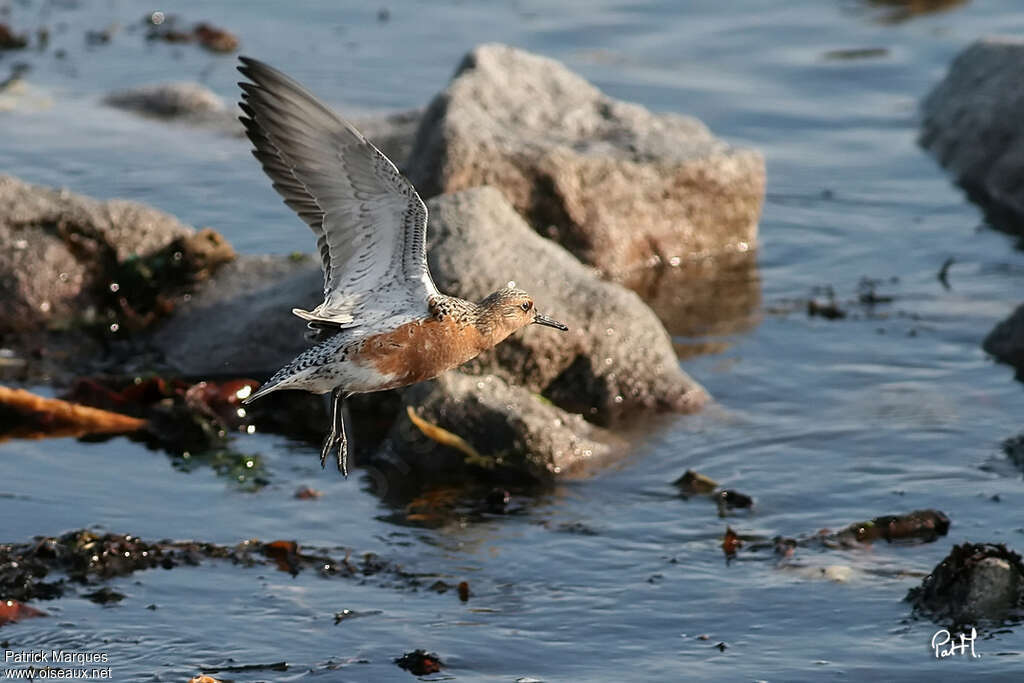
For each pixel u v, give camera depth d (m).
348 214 10.08
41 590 11.75
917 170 21.75
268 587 11.94
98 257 17.23
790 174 21.53
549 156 18.44
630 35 26.30
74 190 19.81
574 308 15.54
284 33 25.94
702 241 19.30
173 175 20.58
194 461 14.15
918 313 17.50
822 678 10.70
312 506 13.32
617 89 23.66
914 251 19.28
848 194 20.98
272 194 20.19
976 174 21.30
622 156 18.94
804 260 19.14
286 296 16.30
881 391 15.61
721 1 28.25
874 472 13.88
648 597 11.85
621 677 10.74
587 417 15.09
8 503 13.08
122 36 25.81
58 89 23.39
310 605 11.69
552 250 16.30
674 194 19.03
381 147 20.88
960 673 10.73
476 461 14.09
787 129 22.83
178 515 13.05
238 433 14.85
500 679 10.71
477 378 14.60
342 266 10.22
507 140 18.52
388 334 10.24
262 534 12.77
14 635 11.14
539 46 25.53
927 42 26.11
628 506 13.38
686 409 15.22
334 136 9.68
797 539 12.71
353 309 10.24
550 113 19.62
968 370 16.05
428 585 12.02
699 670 10.84
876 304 17.77
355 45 25.36
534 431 14.06
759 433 14.71
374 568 12.27
